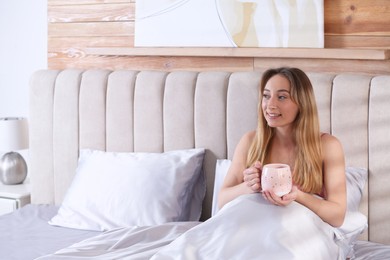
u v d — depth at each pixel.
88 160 3.29
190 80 3.20
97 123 3.42
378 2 3.01
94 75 3.43
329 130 2.94
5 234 2.98
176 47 3.40
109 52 3.58
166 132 3.26
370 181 2.87
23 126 3.75
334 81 2.93
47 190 3.60
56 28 3.78
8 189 3.71
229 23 3.27
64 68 3.78
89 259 2.37
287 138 2.63
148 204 2.97
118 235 2.69
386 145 2.82
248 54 3.22
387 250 2.68
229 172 2.75
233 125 3.10
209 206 3.18
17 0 3.95
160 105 3.26
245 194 2.49
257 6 3.20
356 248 2.72
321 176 2.56
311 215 2.37
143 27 3.50
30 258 2.64
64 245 2.81
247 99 3.07
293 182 2.56
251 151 2.68
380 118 2.83
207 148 3.17
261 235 2.24
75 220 3.08
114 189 3.06
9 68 4.04
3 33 4.02
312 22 3.10
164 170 3.07
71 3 3.72
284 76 2.56
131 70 3.45
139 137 3.32
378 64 3.03
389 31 3.00
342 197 2.52
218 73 3.18
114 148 3.39
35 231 3.04
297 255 2.16
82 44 3.71
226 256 2.17
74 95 3.47
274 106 2.54
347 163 2.91
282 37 3.16
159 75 3.30
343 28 3.08
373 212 2.87
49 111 3.54
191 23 3.37
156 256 2.21
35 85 3.57
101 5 3.63
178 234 2.66
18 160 3.82
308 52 3.10
